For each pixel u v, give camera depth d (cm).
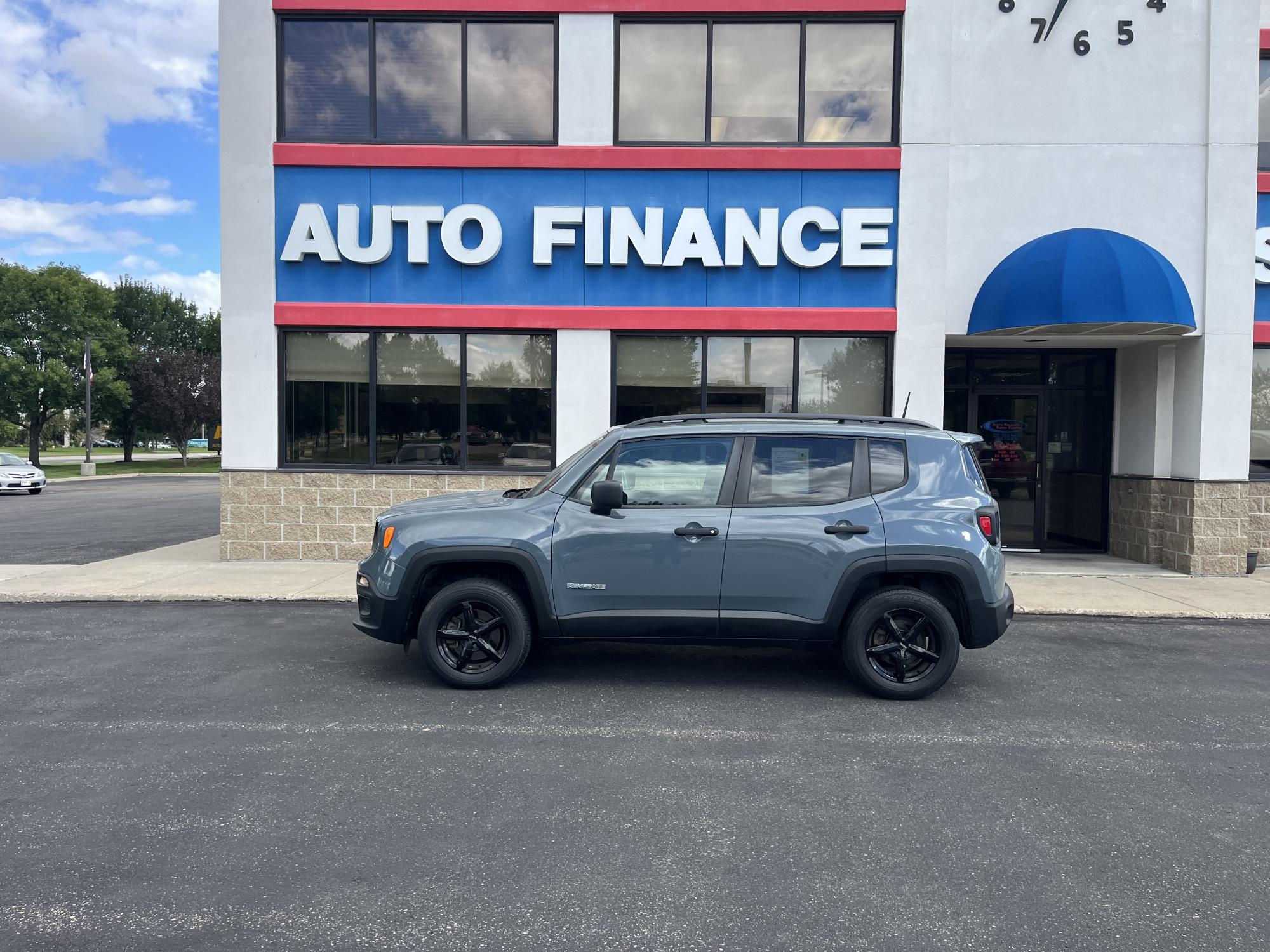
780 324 1038
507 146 1041
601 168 1039
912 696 530
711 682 570
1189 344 1035
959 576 521
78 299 5366
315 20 1049
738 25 1043
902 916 287
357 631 709
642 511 535
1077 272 923
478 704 517
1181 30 1014
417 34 1052
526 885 306
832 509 530
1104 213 1030
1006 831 353
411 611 552
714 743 454
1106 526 1171
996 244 1041
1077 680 584
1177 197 1021
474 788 392
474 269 1052
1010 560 1128
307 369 1069
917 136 1021
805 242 1040
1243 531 1007
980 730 479
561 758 430
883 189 1031
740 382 1058
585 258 1038
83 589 864
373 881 308
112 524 1659
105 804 371
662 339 1058
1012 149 1035
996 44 1031
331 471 1059
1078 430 1191
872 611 528
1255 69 1002
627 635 538
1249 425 1009
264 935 272
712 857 328
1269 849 339
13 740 451
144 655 629
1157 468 1083
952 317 1048
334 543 1063
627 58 1050
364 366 1070
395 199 1048
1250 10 1001
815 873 316
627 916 286
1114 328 974
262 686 551
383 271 1052
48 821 354
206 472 4656
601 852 332
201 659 618
